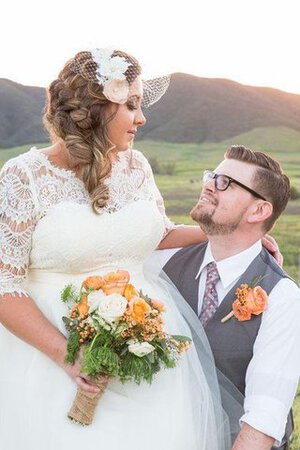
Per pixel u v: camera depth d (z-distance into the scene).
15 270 2.73
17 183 2.70
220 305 2.97
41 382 2.72
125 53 2.77
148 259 3.25
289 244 16.73
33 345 2.69
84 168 2.78
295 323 2.86
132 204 2.91
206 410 2.79
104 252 2.83
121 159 3.03
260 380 2.78
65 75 2.80
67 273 2.84
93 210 2.78
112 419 2.66
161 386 2.75
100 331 2.50
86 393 2.59
